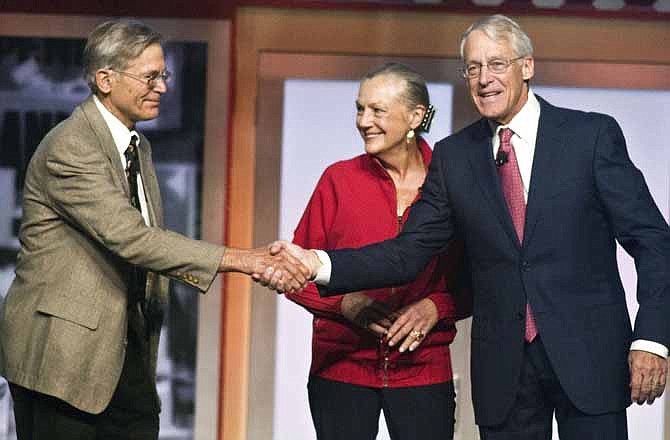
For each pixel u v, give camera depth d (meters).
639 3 9.53
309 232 6.86
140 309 6.50
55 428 6.19
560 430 6.04
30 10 9.42
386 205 6.69
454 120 9.62
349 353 6.66
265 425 9.65
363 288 6.37
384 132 6.61
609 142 5.98
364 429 6.65
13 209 9.42
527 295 5.94
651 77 9.66
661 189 9.66
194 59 9.46
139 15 9.46
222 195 9.46
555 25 9.63
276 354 9.66
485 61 5.98
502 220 6.02
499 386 6.02
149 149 6.66
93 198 6.09
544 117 6.10
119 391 6.41
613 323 5.95
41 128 9.42
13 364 6.19
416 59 9.64
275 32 9.67
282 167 9.70
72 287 6.13
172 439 9.46
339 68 9.66
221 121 9.46
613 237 6.05
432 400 6.64
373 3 9.60
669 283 5.76
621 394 5.92
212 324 9.46
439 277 6.71
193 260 6.21
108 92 6.30
